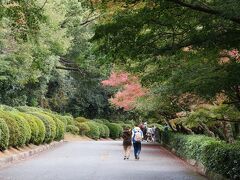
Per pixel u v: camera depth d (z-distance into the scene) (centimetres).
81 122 5125
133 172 1781
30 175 1593
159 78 1261
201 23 1018
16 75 2934
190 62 1230
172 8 998
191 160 2166
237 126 2369
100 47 1061
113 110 6147
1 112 2328
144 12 998
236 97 1376
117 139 5694
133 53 1063
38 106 4900
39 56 2567
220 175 1495
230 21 983
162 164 2162
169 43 1087
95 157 2447
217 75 1098
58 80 4912
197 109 1836
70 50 4862
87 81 5609
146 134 4853
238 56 1206
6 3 1268
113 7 1088
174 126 3869
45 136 3062
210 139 2027
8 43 2422
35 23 1268
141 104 2628
